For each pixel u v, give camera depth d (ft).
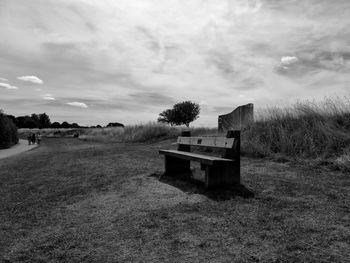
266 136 25.05
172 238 8.96
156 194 14.01
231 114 39.75
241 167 19.24
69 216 11.83
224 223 9.85
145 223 10.32
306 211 10.50
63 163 28.53
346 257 7.20
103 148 45.37
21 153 56.13
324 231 8.73
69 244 9.03
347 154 17.92
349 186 13.33
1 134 81.92
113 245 8.77
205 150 29.55
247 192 13.16
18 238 9.80
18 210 13.15
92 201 13.76
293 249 7.79
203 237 8.90
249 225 9.55
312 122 23.56
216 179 13.94
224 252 7.91
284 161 20.21
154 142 53.01
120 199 13.69
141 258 7.88
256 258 7.45
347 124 21.71
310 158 19.60
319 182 14.30
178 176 17.65
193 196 13.14
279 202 11.62
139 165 23.17
